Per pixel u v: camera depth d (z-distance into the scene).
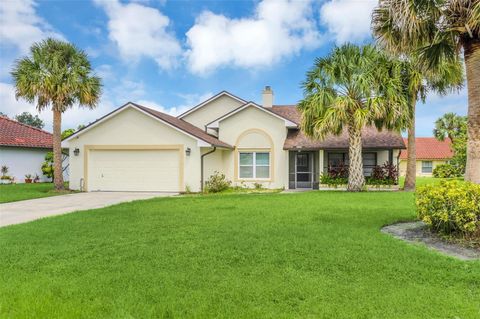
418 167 37.66
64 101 17.50
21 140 24.30
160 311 3.63
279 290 4.11
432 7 6.98
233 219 8.62
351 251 5.64
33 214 10.50
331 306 3.69
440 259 5.22
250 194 15.80
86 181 18.36
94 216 9.28
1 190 17.83
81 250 5.89
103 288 4.23
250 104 19.86
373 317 3.44
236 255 5.50
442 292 4.02
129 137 18.14
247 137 20.11
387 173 18.23
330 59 15.62
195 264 5.10
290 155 20.22
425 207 7.02
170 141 17.70
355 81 14.88
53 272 4.83
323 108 15.51
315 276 4.57
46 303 3.84
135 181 18.14
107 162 18.44
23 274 4.75
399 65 15.02
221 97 23.70
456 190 6.48
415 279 4.44
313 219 8.52
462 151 24.64
